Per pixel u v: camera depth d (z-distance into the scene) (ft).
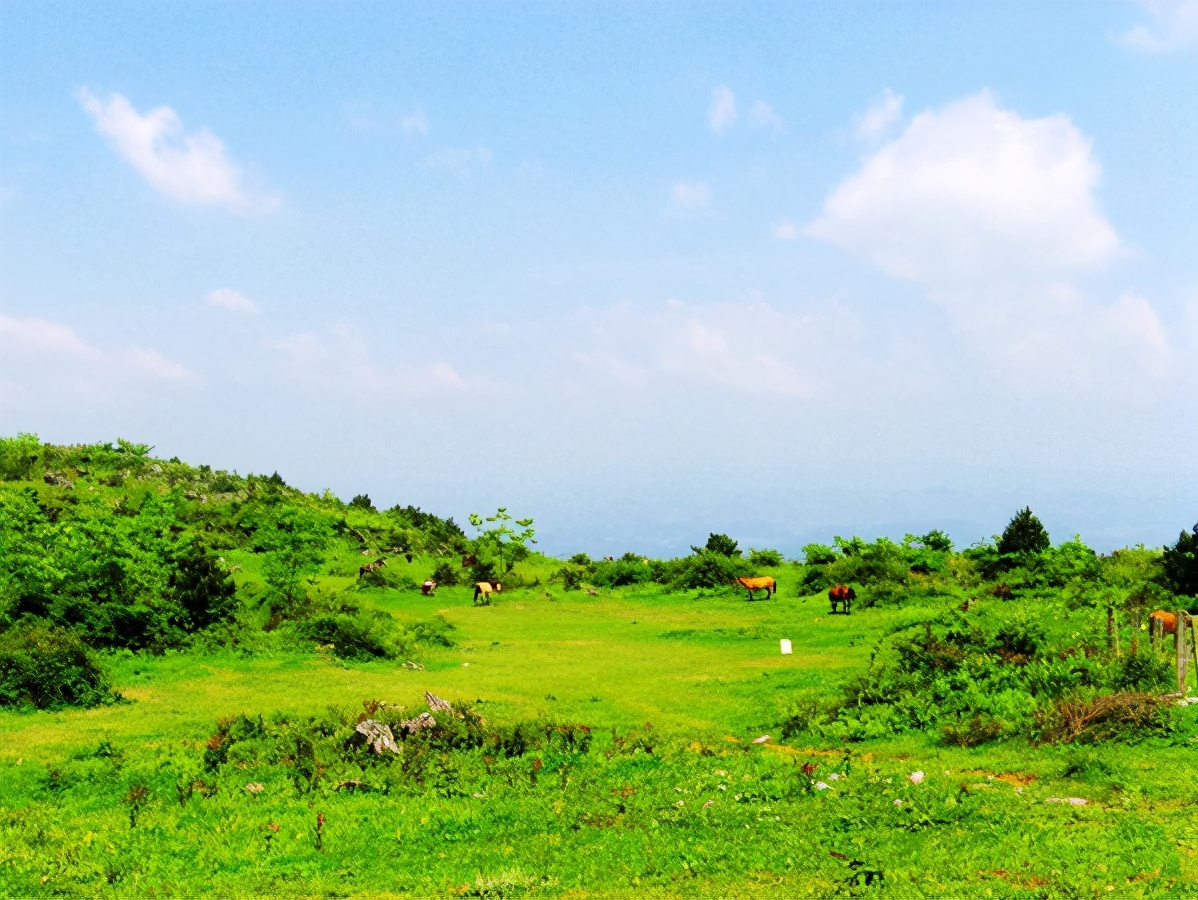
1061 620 81.10
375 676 87.40
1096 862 34.65
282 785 49.73
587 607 148.36
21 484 176.24
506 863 37.50
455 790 48.62
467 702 74.08
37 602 91.20
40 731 63.16
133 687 79.20
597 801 45.47
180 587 100.73
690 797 45.88
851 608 129.49
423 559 194.49
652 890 33.94
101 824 43.52
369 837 41.39
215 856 39.14
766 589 151.43
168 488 204.64
